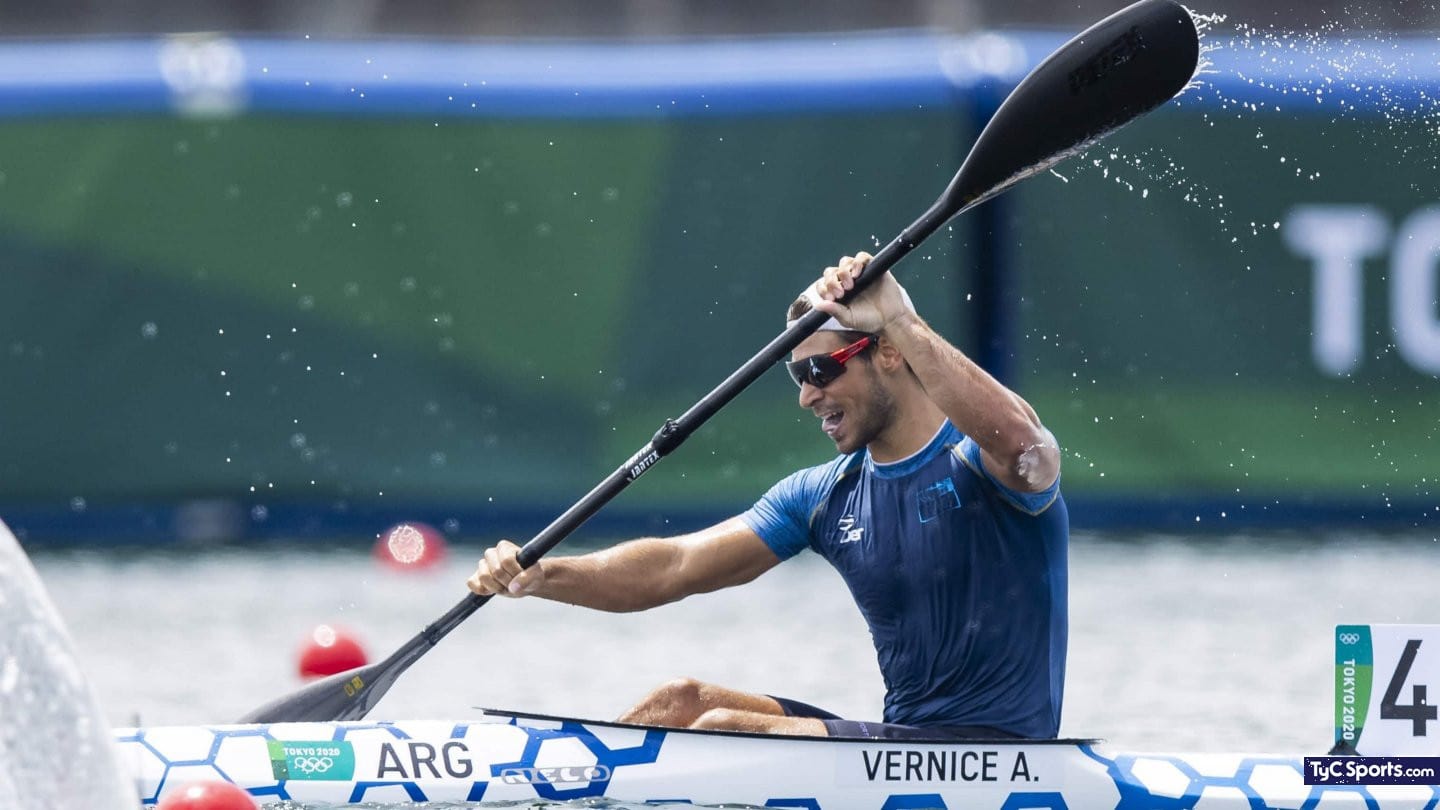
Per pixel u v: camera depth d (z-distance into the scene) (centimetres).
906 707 2036
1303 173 4784
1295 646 3328
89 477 4734
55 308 4709
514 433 4781
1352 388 4803
